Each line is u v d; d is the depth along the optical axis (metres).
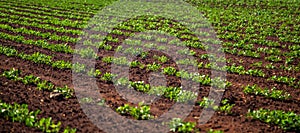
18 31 20.89
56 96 11.75
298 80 14.22
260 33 21.91
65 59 16.11
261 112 10.79
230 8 31.55
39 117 10.30
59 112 10.72
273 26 24.22
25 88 12.41
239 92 12.63
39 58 15.52
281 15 28.20
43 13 27.69
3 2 33.06
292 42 20.34
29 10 28.97
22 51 17.12
